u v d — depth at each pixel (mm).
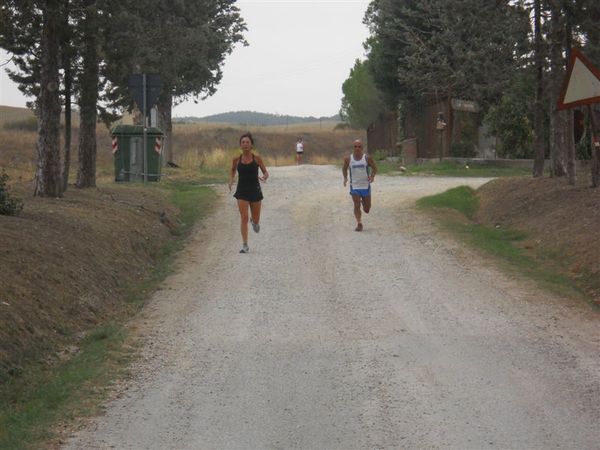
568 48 14141
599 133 14234
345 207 17422
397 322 8453
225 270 11305
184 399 6184
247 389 6398
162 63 23781
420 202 17438
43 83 13375
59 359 7223
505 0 15688
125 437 5422
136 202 15211
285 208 17422
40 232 10008
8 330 6992
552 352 7281
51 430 5535
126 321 8703
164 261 12125
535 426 5500
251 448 5211
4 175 11094
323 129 100250
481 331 8039
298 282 10484
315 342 7750
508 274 10680
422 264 11477
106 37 14461
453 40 21984
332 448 5188
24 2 12789
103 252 10680
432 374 6691
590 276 10000
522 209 14781
